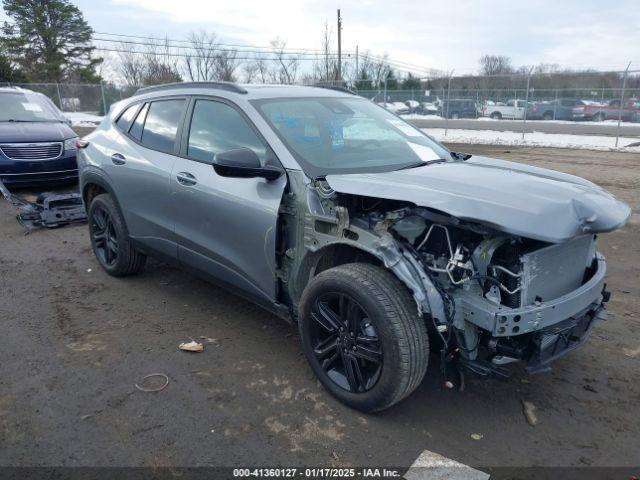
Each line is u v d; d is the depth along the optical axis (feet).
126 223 16.03
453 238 9.58
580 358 12.60
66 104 105.81
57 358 12.57
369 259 10.54
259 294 12.17
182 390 11.27
